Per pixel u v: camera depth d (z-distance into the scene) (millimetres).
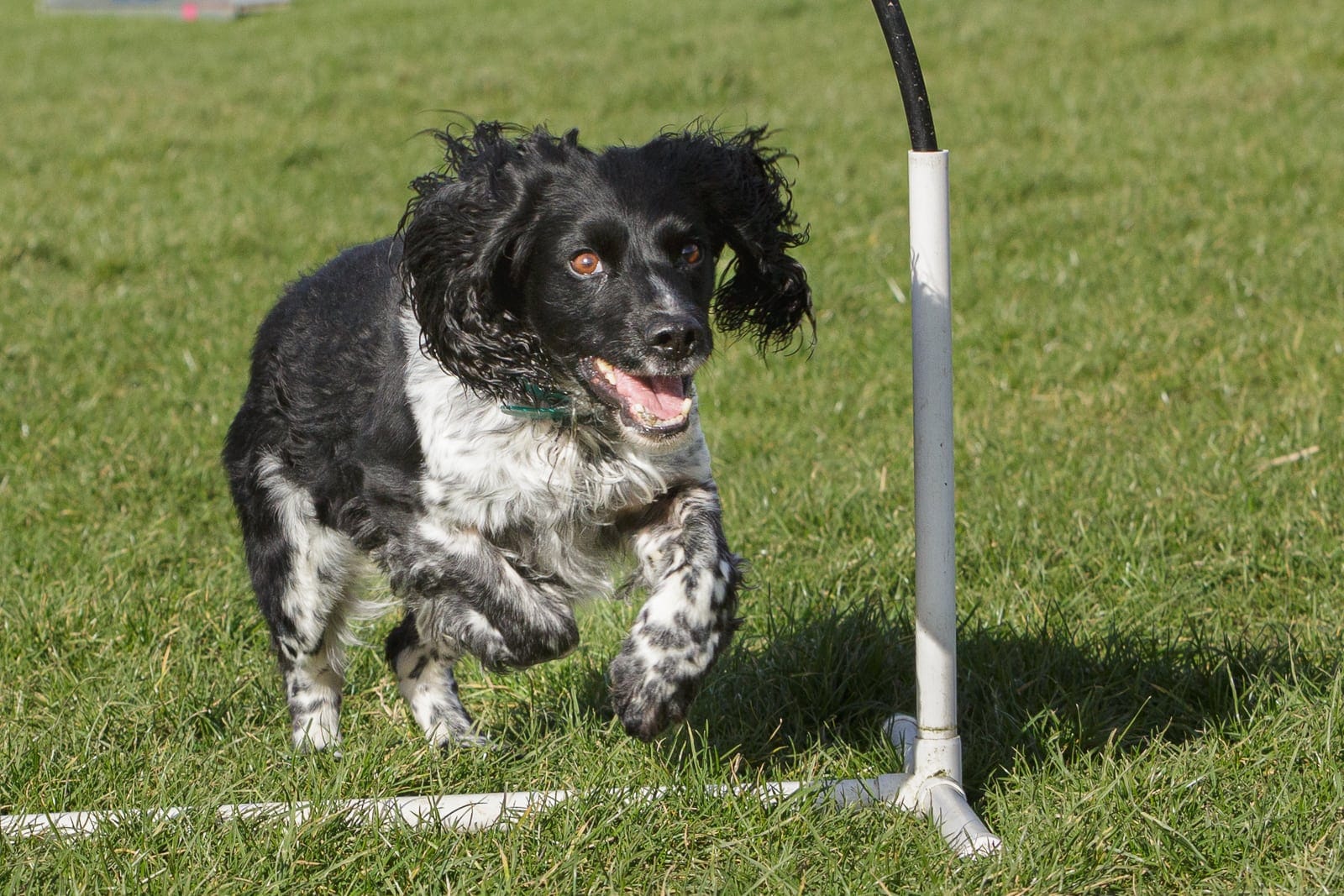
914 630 8055
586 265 6859
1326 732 6625
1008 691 7430
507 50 31562
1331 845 6047
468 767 6980
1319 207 17438
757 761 7184
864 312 15078
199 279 17359
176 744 7273
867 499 10133
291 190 21531
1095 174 19719
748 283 7520
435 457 6914
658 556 6836
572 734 7121
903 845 6047
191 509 10789
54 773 6883
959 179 19859
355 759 6781
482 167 6941
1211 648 7746
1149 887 5922
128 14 43562
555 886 5898
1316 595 8398
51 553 9609
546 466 6875
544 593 7008
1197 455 10578
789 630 8195
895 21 5891
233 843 6004
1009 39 29094
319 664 7875
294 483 7859
